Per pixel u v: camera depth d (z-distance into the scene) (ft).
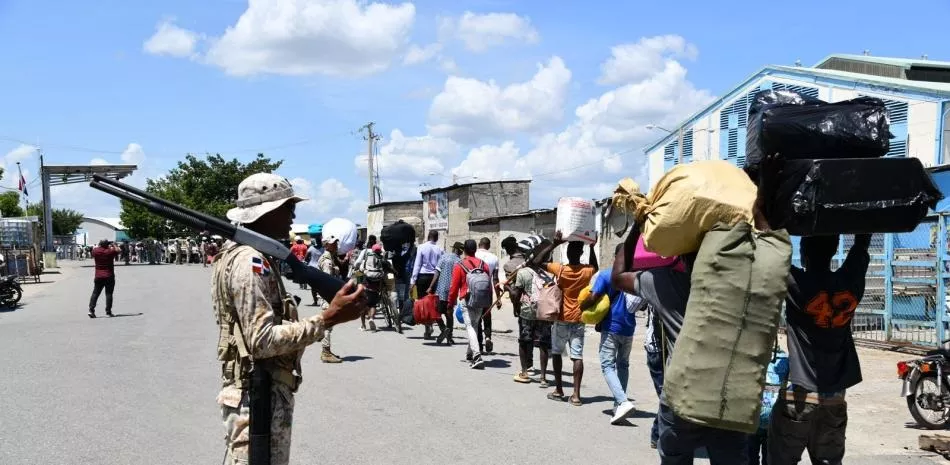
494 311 61.21
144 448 18.70
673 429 11.33
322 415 22.81
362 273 45.50
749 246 9.95
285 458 10.21
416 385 27.94
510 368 32.78
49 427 20.63
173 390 25.71
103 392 25.32
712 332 9.91
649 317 18.93
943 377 22.09
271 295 10.08
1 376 28.19
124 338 39.68
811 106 11.07
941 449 19.26
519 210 109.29
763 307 9.78
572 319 25.16
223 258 10.12
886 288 38.45
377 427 21.52
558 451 19.43
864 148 10.82
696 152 98.68
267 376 9.96
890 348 36.94
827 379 12.15
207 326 45.47
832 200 10.48
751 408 9.71
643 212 11.32
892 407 24.89
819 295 12.05
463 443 20.03
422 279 42.70
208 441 19.36
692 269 10.69
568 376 30.96
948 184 45.34
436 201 122.72
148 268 141.18
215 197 171.12
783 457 12.64
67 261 206.28
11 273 91.81
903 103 70.18
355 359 33.88
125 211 187.93
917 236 37.52
